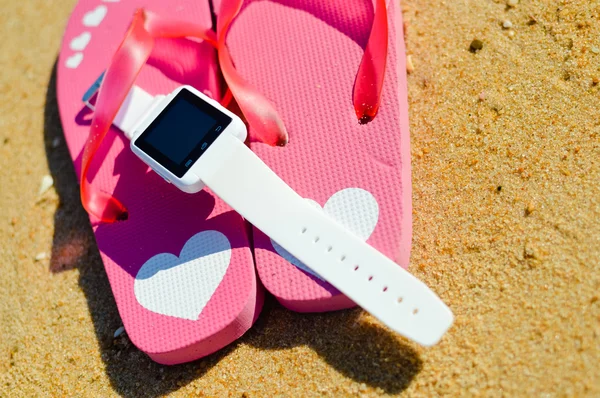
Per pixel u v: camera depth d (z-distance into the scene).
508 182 0.45
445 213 0.45
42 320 0.49
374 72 0.46
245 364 0.45
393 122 0.45
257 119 0.46
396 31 0.47
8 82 0.57
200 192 0.47
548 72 0.47
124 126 0.48
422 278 0.44
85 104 0.50
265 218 0.43
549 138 0.46
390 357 0.43
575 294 0.42
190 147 0.44
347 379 0.43
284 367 0.44
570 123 0.46
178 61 0.50
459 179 0.46
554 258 0.43
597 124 0.45
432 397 0.42
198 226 0.46
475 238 0.44
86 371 0.47
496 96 0.47
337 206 0.44
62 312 0.49
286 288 0.43
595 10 0.48
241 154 0.44
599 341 0.41
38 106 0.56
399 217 0.43
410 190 0.45
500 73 0.48
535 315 0.42
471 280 0.44
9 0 0.61
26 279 0.50
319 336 0.44
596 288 0.42
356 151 0.45
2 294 0.50
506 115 0.47
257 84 0.48
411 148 0.47
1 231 0.52
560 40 0.48
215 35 0.49
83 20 0.53
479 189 0.45
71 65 0.52
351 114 0.46
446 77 0.49
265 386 0.44
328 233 0.42
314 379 0.43
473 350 0.42
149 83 0.50
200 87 0.49
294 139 0.46
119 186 0.48
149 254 0.46
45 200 0.52
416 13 0.51
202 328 0.43
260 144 0.46
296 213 0.43
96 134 0.45
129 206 0.47
